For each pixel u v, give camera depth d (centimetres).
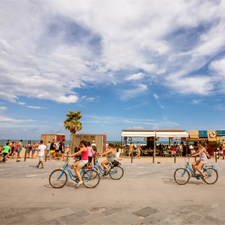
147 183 677
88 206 434
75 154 607
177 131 2008
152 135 1931
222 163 1368
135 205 443
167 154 1980
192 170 684
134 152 2033
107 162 748
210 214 390
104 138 2030
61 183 611
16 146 1611
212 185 653
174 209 418
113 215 384
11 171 929
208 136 2131
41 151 1052
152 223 348
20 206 432
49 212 397
